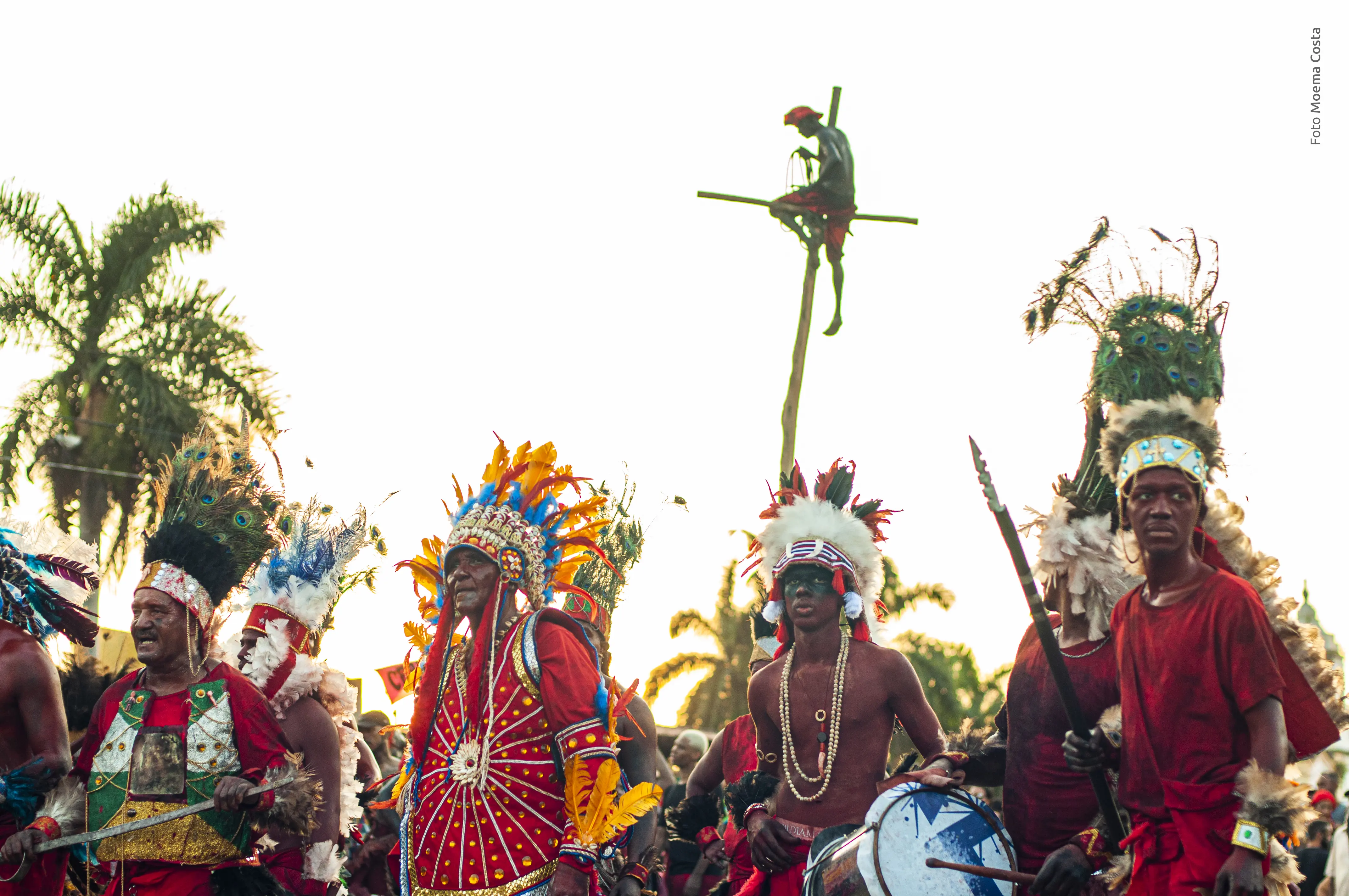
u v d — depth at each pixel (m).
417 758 6.08
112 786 6.27
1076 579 5.76
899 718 6.95
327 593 8.08
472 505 6.18
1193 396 5.34
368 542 8.34
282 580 8.00
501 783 5.77
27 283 23.84
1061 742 5.81
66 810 6.28
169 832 6.15
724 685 31.81
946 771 6.16
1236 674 4.80
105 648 11.43
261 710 6.37
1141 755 4.99
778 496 7.48
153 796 6.21
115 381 22.77
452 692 6.07
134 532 22.62
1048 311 5.86
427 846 5.86
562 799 5.79
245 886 6.24
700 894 8.73
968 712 31.52
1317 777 12.75
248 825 6.27
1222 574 5.00
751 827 6.71
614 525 8.41
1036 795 5.82
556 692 5.75
